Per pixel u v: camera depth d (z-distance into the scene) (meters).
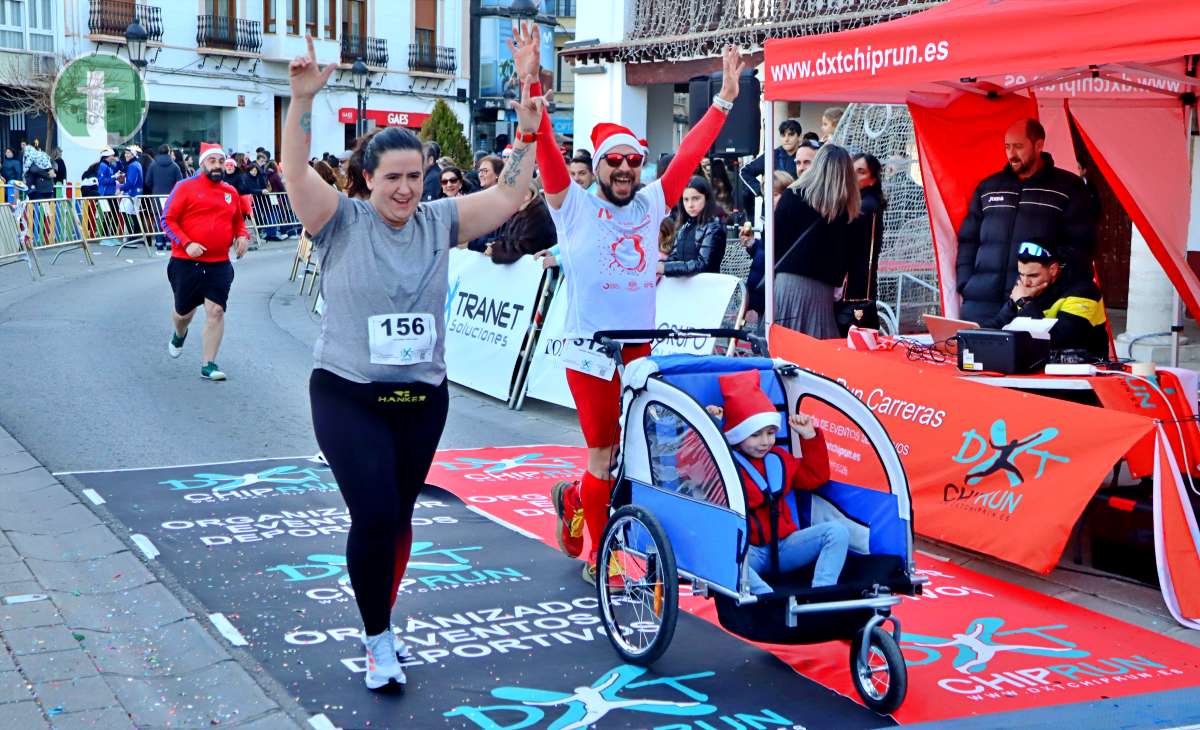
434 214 4.09
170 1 35.97
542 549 5.75
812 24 13.80
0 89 32.97
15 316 12.93
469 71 43.94
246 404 8.91
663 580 4.20
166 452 7.40
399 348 3.94
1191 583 4.92
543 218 9.45
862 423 4.32
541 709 3.96
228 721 3.84
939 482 5.77
